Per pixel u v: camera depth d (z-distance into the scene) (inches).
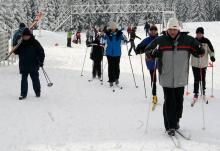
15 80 603.5
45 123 346.0
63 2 2888.8
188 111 416.8
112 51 584.4
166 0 3543.3
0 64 797.2
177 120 314.0
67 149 269.3
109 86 599.8
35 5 3422.7
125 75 740.0
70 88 563.8
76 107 428.5
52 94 506.3
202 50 297.4
